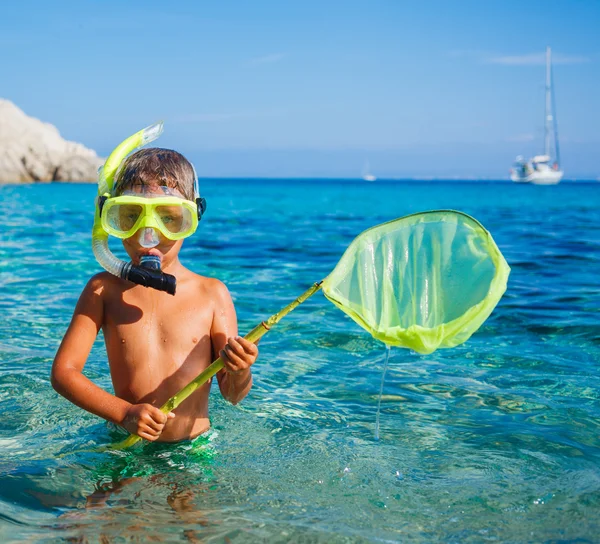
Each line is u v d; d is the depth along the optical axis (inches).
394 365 70.9
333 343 79.6
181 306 50.1
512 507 39.1
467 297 40.6
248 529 36.0
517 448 48.4
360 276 42.8
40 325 85.2
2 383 61.9
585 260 152.7
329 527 36.5
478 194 832.3
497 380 65.6
